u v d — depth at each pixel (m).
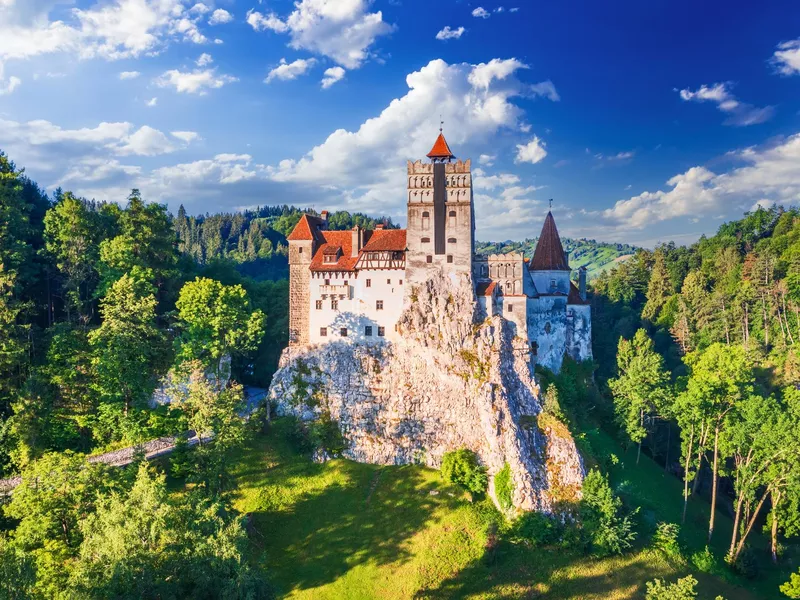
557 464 72.62
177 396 63.72
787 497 66.06
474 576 61.47
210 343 73.75
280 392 83.56
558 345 91.06
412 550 63.44
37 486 43.78
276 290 105.25
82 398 69.38
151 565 36.38
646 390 83.12
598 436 85.75
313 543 63.16
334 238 90.50
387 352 83.56
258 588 38.94
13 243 73.50
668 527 67.81
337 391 82.38
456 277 83.38
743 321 122.25
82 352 69.50
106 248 77.50
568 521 68.44
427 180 83.94
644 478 80.69
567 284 92.75
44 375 67.00
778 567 66.81
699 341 123.75
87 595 33.56
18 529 42.28
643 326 143.00
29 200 92.12
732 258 148.75
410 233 84.12
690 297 136.38
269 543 62.16
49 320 79.81
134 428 65.19
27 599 32.50
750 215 167.12
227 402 59.78
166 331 80.62
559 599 59.34
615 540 64.69
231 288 77.69
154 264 85.19
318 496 69.75
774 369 100.62
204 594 37.06
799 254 125.62
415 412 79.75
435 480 74.06
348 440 78.50
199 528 40.59
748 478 66.69
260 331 75.50
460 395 78.75
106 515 38.16
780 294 117.75
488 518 68.69
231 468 69.94
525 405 79.31
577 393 87.69
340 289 85.75
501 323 82.38
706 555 65.69
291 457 75.00
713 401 72.19
